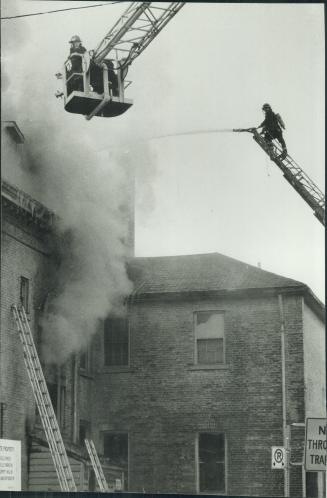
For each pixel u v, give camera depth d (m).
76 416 20.48
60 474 17.92
